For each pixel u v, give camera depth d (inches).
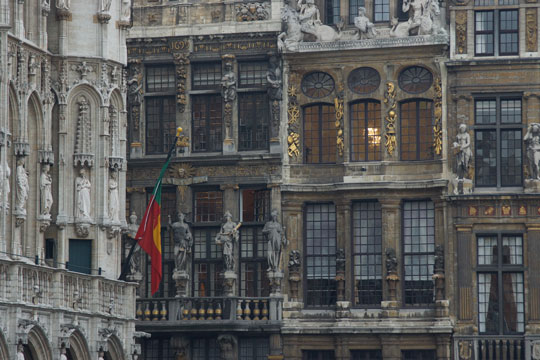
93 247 4709.6
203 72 5644.7
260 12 5595.5
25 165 4431.6
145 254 5610.2
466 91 5408.5
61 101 4650.6
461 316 5344.5
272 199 5531.5
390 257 5428.2
